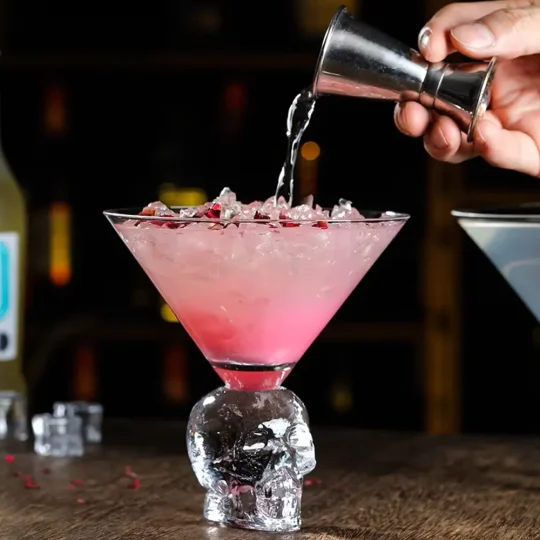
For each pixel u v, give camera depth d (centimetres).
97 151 367
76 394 370
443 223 349
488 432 377
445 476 168
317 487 161
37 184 366
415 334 356
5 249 207
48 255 364
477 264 368
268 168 365
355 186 368
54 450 183
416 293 372
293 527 139
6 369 212
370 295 373
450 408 356
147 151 368
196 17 360
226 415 138
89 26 366
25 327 359
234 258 130
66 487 161
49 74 359
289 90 362
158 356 378
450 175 348
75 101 365
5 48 358
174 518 144
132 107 366
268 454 137
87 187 369
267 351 139
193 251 130
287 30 360
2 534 137
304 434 138
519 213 169
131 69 350
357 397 376
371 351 375
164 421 213
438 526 141
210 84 363
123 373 378
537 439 196
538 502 152
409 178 367
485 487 161
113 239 371
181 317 141
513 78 177
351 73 149
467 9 164
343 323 356
